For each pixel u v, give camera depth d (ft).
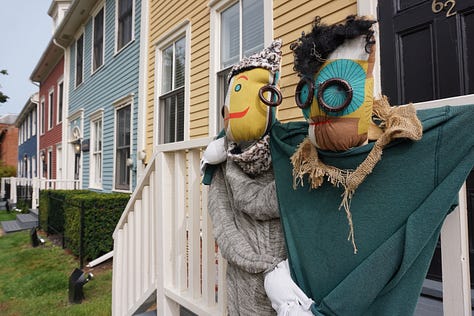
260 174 4.24
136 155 21.71
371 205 2.98
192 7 16.71
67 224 19.89
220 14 15.05
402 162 2.89
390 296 2.93
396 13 7.84
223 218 4.43
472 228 6.31
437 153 2.78
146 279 8.07
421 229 2.71
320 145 3.03
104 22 28.04
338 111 2.76
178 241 6.93
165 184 7.31
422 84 7.31
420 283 2.90
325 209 3.28
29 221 31.19
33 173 59.47
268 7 12.05
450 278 3.44
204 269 6.06
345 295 2.95
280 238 3.94
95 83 29.86
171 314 7.12
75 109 35.86
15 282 15.17
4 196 55.52
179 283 6.82
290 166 3.70
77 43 35.81
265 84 4.03
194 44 16.43
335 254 3.16
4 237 26.48
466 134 2.71
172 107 18.69
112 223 18.19
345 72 2.80
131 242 8.91
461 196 3.40
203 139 5.96
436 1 7.13
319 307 3.14
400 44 7.75
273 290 3.52
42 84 53.52
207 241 6.04
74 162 36.58
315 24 3.18
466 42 6.68
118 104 24.86
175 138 18.16
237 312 4.25
